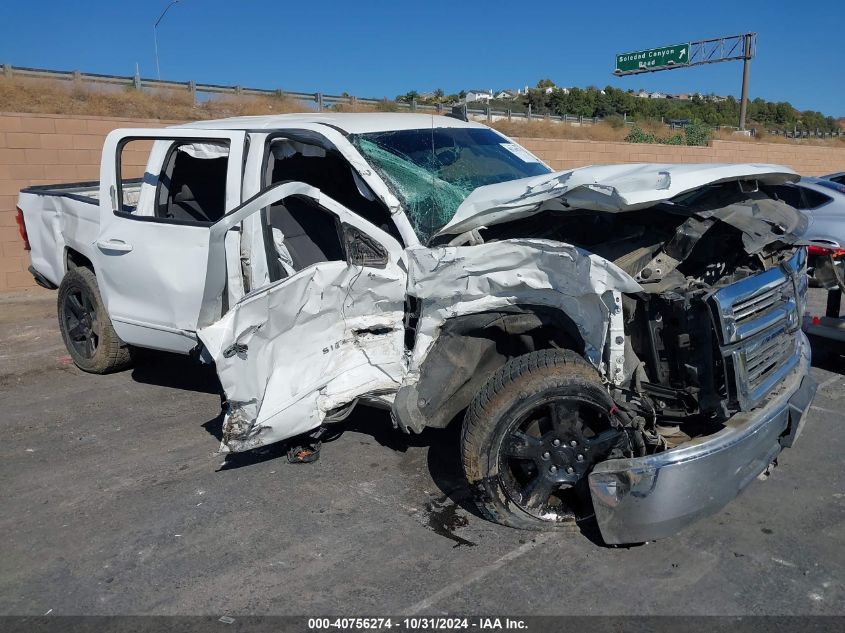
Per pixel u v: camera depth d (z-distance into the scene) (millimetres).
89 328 6020
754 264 3736
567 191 3451
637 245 3654
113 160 5188
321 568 3369
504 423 3371
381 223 4449
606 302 3348
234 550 3533
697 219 3500
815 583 3184
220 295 4117
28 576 3367
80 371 6324
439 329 3742
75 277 5902
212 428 5047
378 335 3896
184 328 4672
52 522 3838
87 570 3400
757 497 3957
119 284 5051
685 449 3186
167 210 5121
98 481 4289
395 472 4312
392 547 3523
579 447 3418
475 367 3762
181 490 4152
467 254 3566
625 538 3264
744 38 40562
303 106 25719
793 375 3863
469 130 5207
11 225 9672
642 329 3469
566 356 3438
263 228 4359
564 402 3367
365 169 4156
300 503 3973
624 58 45719
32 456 4656
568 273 3377
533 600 3100
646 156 21766
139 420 5215
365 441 4742
